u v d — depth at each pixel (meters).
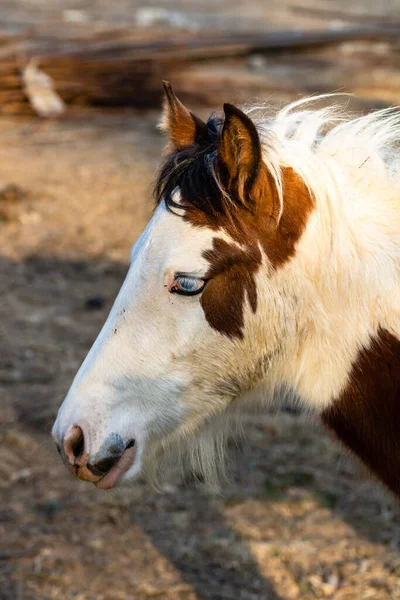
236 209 2.44
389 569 3.79
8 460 4.47
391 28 15.99
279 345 2.60
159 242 2.49
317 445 4.70
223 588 3.68
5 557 3.79
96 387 2.60
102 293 6.43
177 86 12.05
